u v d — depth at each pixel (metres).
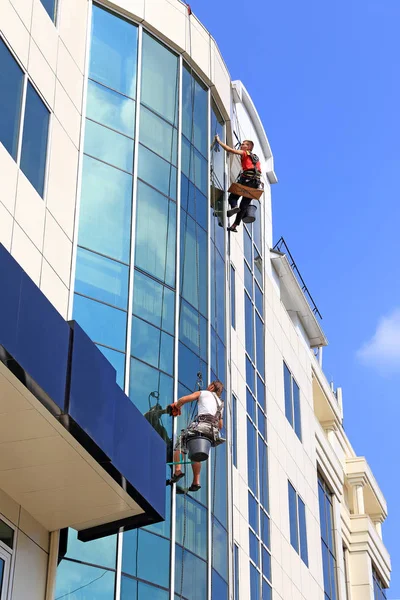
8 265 14.23
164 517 18.00
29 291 14.69
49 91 21.02
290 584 31.72
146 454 17.61
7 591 16.64
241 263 32.22
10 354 14.01
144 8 24.69
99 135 22.50
